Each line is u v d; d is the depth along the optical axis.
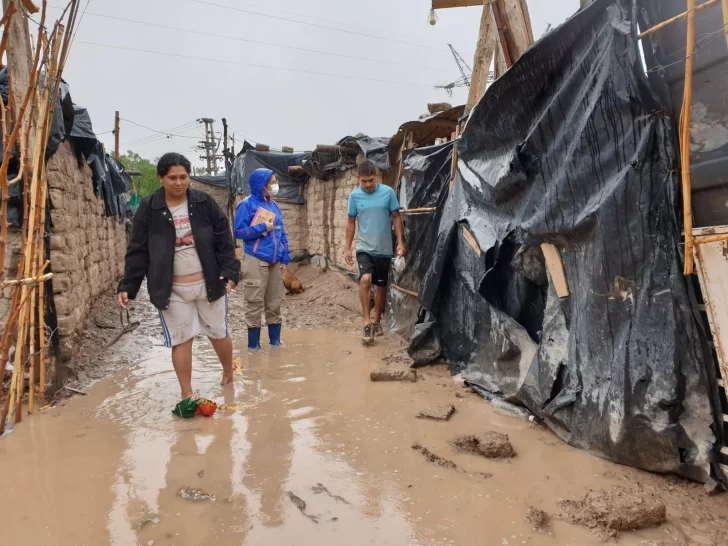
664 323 2.49
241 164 14.73
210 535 2.12
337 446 2.96
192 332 3.62
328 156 10.73
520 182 3.38
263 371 4.55
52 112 3.44
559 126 3.06
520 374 3.59
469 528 2.15
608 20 2.71
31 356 3.49
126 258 3.54
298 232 14.52
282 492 2.45
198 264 3.63
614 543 2.05
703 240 2.29
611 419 2.68
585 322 2.87
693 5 2.26
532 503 2.35
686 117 2.32
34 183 3.32
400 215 5.91
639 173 2.56
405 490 2.46
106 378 4.42
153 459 2.82
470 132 4.02
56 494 2.46
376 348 5.38
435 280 4.56
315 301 8.97
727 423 2.42
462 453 2.87
